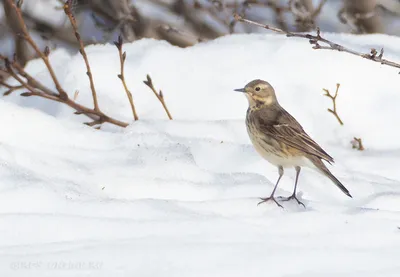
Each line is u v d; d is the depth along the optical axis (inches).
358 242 347.3
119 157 454.0
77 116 563.2
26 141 461.1
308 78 569.6
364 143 551.8
